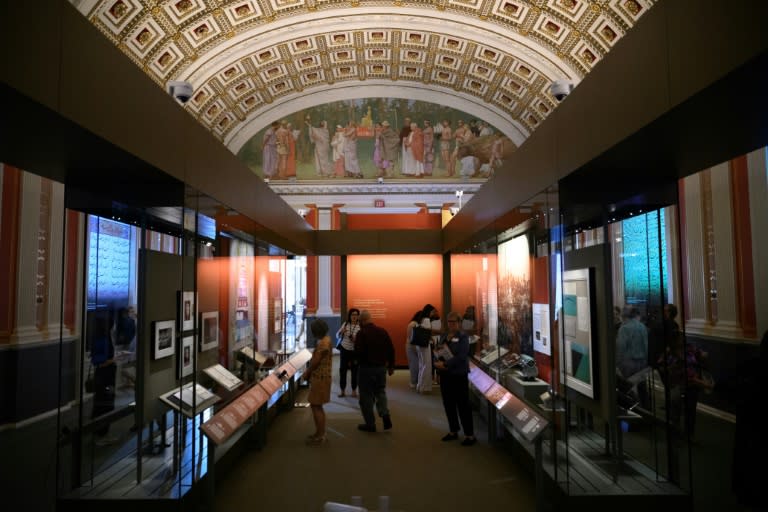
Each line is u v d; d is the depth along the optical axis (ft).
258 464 17.95
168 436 12.82
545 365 13.76
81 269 12.53
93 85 8.70
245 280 18.69
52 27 7.66
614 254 12.39
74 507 11.91
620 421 12.23
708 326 22.81
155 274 12.55
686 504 11.84
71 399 12.41
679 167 11.57
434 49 54.75
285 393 26.63
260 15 46.75
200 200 13.85
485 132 65.77
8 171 21.25
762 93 7.34
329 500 14.53
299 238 32.22
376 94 65.16
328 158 66.49
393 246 40.14
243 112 61.46
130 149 9.89
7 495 14.74
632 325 12.24
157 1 38.58
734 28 6.48
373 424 22.43
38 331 22.63
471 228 25.46
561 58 47.19
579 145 11.46
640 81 8.80
